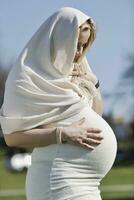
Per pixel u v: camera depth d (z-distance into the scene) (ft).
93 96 18.81
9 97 17.79
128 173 129.29
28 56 17.90
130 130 202.28
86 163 17.78
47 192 17.63
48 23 17.98
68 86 17.94
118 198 73.15
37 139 17.63
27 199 18.26
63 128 17.66
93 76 19.06
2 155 166.91
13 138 17.79
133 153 167.22
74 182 17.58
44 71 17.81
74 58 18.54
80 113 17.97
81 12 18.20
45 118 17.69
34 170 17.92
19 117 17.62
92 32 18.39
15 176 131.54
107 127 18.37
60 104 17.72
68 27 17.76
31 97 17.63
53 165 17.62
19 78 17.67
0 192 89.10
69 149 17.66
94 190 17.90
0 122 17.98
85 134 17.74
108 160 18.19
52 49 17.87
